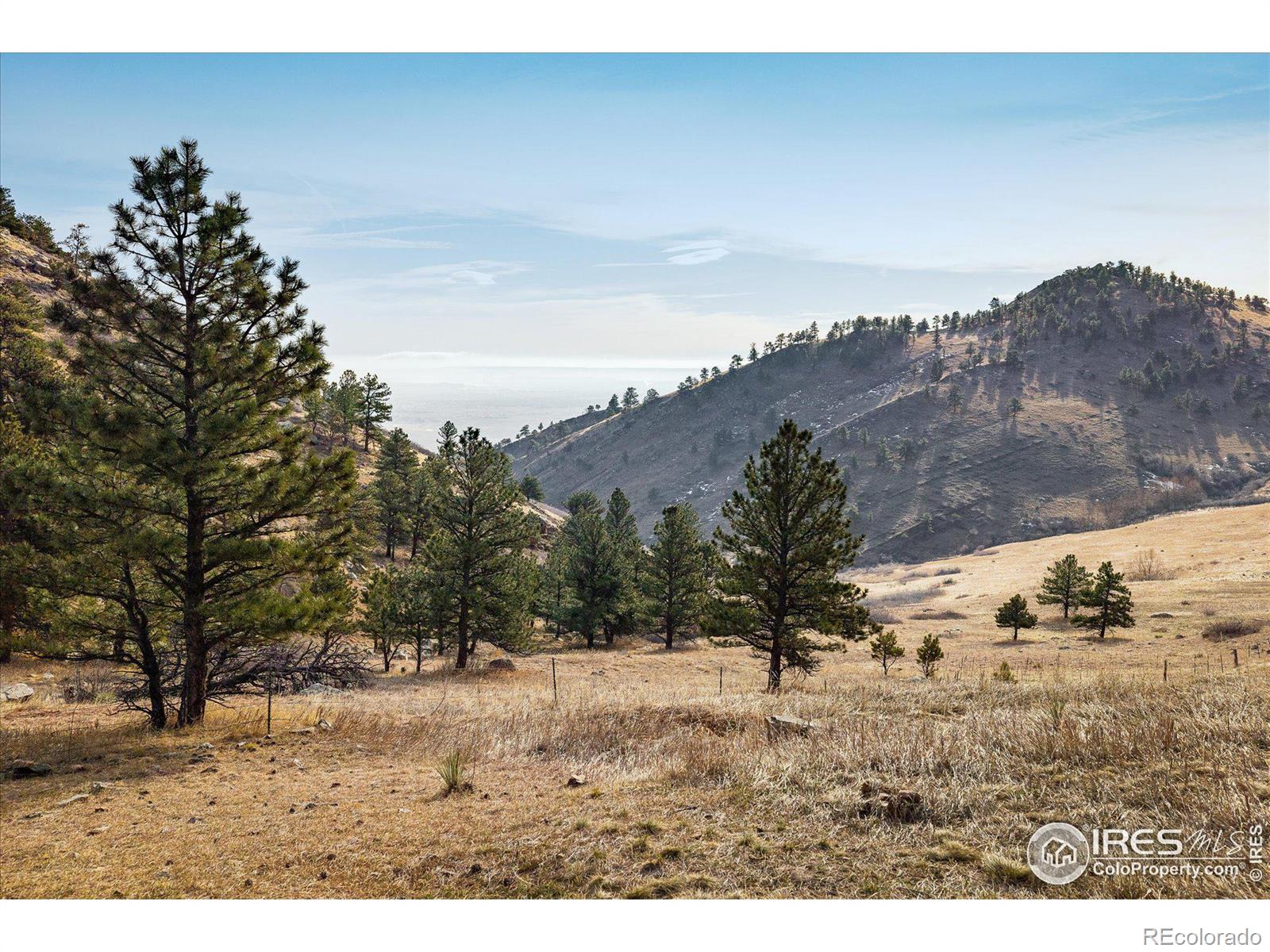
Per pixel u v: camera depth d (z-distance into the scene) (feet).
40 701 67.72
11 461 50.75
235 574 52.03
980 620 246.27
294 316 52.90
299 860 23.71
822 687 70.64
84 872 23.03
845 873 21.25
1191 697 39.11
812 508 83.46
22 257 240.73
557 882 21.42
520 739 42.60
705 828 24.71
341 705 62.59
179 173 49.62
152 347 50.70
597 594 176.96
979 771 28.58
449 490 126.93
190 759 39.63
